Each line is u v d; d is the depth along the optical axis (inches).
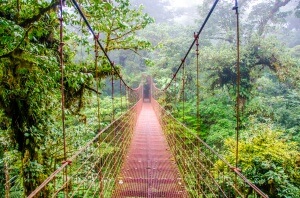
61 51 122.0
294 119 550.0
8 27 153.0
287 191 247.9
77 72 242.1
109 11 244.4
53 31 222.2
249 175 261.6
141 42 344.5
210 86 629.0
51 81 201.3
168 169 259.6
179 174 240.5
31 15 185.8
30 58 168.7
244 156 267.7
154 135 427.8
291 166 267.9
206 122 586.6
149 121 591.5
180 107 645.9
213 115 579.8
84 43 270.2
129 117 386.0
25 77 186.9
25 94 197.3
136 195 204.4
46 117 219.6
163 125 437.7
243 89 588.7
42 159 222.8
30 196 76.2
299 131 529.3
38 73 188.9
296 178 265.3
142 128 495.2
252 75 581.9
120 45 338.3
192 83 714.2
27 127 206.7
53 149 254.1
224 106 595.8
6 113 201.5
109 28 297.9
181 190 211.8
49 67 189.2
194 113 604.7
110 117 515.2
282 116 569.0
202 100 647.1
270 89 681.6
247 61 565.6
